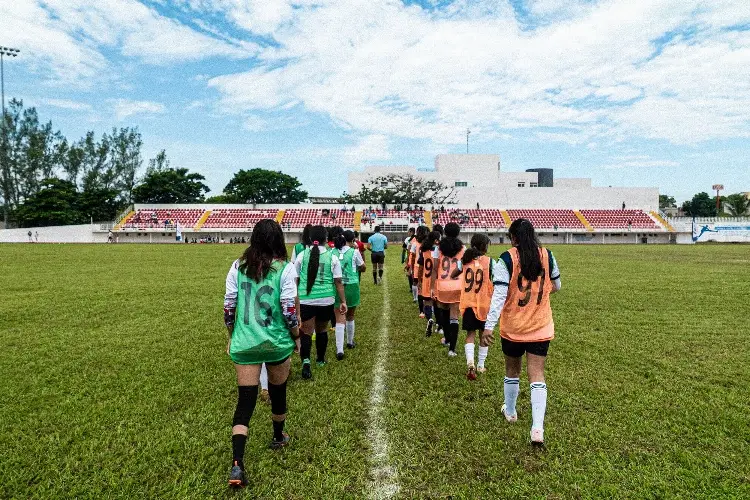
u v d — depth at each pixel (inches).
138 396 172.2
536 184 2723.9
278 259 122.8
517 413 156.4
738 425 144.9
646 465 122.3
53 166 2385.6
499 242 1978.3
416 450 131.6
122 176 2506.2
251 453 129.3
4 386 182.1
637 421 148.3
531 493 110.7
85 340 256.4
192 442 135.7
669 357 221.0
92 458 126.6
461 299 195.0
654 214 2123.5
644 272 617.0
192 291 439.2
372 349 240.7
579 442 134.8
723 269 657.0
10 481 115.3
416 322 309.9
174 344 248.7
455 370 204.2
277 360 121.0
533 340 133.3
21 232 1758.1
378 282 524.1
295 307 121.3
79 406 162.2
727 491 109.9
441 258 228.8
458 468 122.0
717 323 299.0
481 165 2635.3
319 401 167.6
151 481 116.5
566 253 1067.9
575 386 180.5
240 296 120.1
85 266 684.1
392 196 2333.9
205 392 177.3
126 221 1902.1
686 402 163.8
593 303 374.3
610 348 237.6
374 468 122.2
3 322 301.7
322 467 122.6
